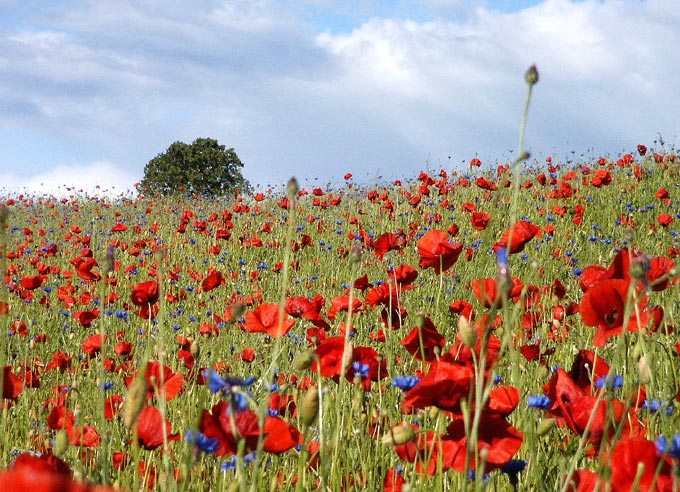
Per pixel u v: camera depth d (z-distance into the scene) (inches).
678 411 93.5
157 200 856.9
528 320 148.2
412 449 76.7
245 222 533.0
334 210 590.9
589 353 94.1
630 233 85.0
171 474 77.6
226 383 65.4
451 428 67.6
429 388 65.6
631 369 94.2
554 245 347.9
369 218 521.3
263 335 195.5
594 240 337.4
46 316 279.9
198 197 875.4
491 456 64.5
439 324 173.9
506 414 75.0
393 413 119.4
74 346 232.7
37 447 130.3
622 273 85.2
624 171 601.3
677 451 57.7
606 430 68.3
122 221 669.9
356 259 77.9
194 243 480.4
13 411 150.8
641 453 61.4
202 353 182.9
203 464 104.0
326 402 90.7
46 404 145.0
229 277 359.9
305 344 187.6
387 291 136.3
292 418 117.2
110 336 253.1
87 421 139.0
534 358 128.5
